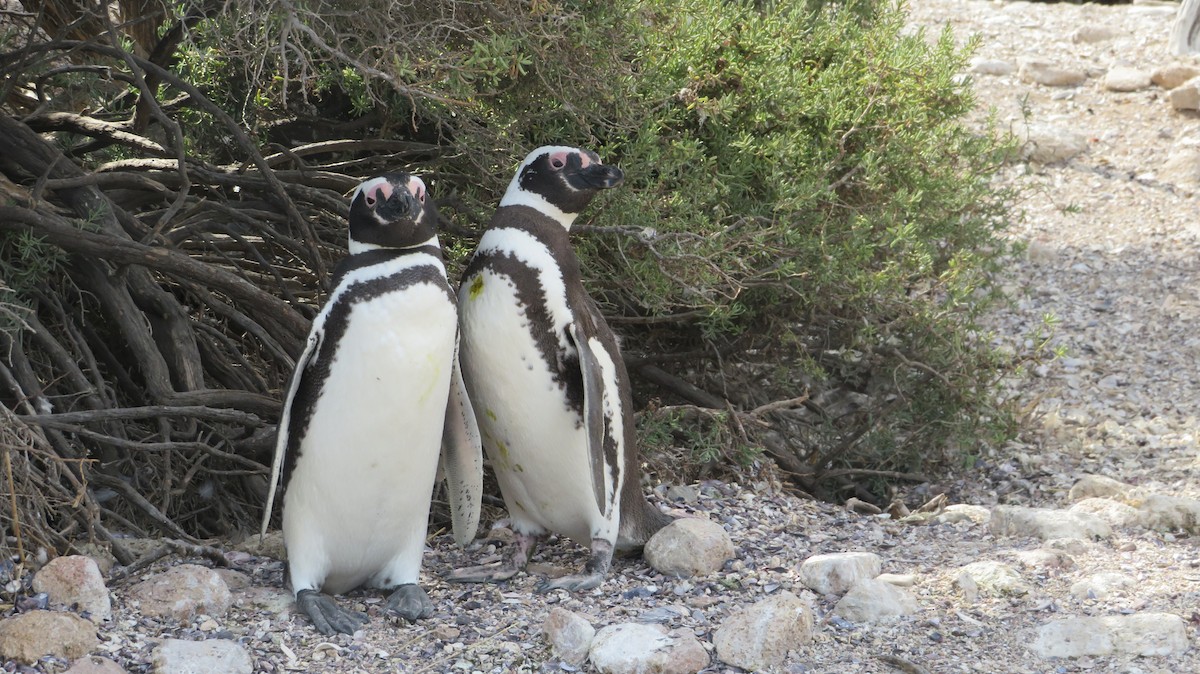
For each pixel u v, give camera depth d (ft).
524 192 33.35
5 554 30.22
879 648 29.91
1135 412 60.34
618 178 32.71
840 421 57.21
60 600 28.96
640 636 28.76
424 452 30.81
